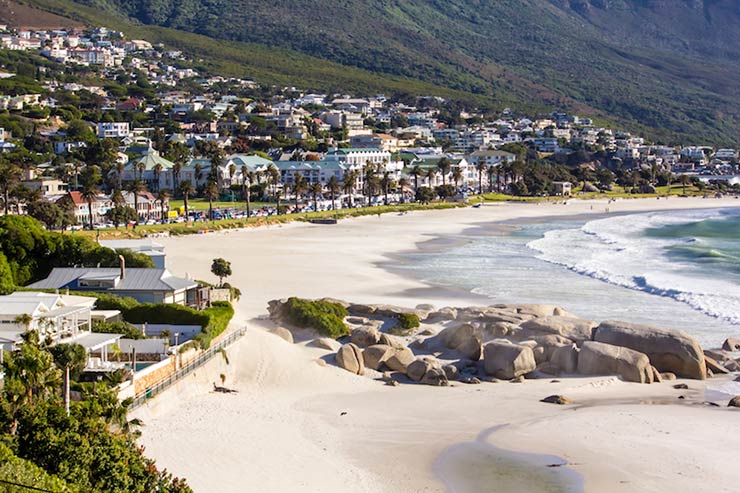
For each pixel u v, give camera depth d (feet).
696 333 309.83
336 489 166.91
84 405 161.89
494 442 194.59
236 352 249.96
